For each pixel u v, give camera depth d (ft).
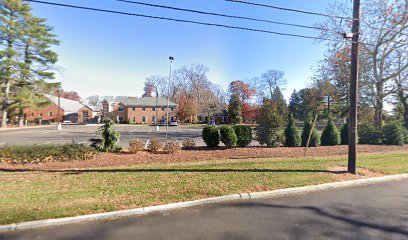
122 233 12.87
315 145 47.09
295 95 214.07
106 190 18.95
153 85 287.28
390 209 16.25
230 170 25.70
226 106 240.73
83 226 13.66
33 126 144.56
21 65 116.06
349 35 25.44
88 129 121.90
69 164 28.78
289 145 46.34
